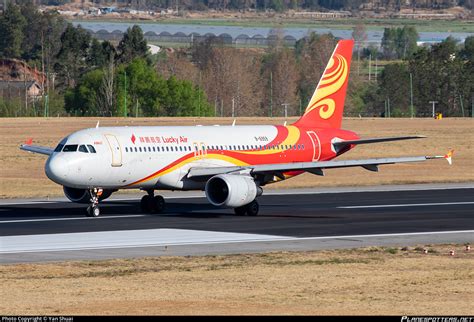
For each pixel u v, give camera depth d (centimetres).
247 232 13912
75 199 16175
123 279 10144
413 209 16975
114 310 8500
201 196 19462
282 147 18175
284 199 18975
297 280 10094
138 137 16088
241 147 17488
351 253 12000
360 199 18875
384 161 16112
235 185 15588
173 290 9506
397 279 10162
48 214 16225
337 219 15512
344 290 9544
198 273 10519
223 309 8556
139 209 17100
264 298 9100
